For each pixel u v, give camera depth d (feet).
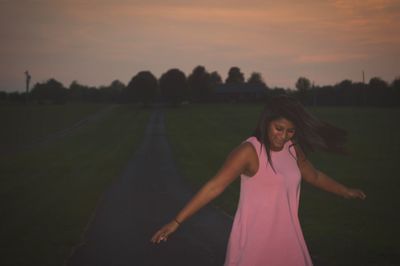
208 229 30.71
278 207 8.09
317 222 34.27
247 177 8.16
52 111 375.25
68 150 125.39
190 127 227.81
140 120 301.22
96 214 37.50
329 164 77.71
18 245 27.55
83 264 23.50
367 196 46.47
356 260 23.98
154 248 26.30
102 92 640.58
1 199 46.78
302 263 8.16
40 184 59.26
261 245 8.03
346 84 424.46
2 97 493.77
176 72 558.15
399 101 361.30
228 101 578.66
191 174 68.49
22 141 164.04
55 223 34.09
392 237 29.27
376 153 92.94
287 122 7.97
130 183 58.54
